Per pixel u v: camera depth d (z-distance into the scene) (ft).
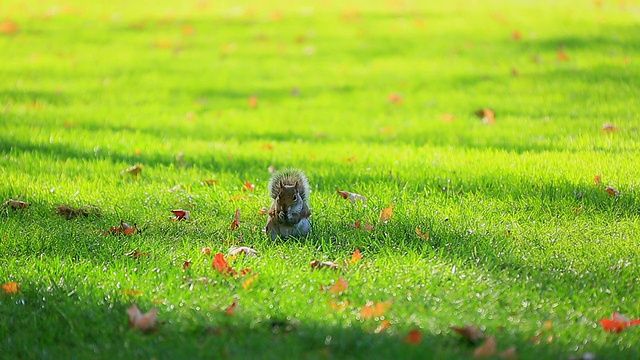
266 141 56.85
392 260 31.14
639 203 37.63
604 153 47.67
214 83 77.77
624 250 32.09
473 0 117.70
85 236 34.81
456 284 28.66
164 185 43.42
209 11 113.19
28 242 33.81
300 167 47.55
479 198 39.32
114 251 32.89
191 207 39.27
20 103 68.39
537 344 23.61
